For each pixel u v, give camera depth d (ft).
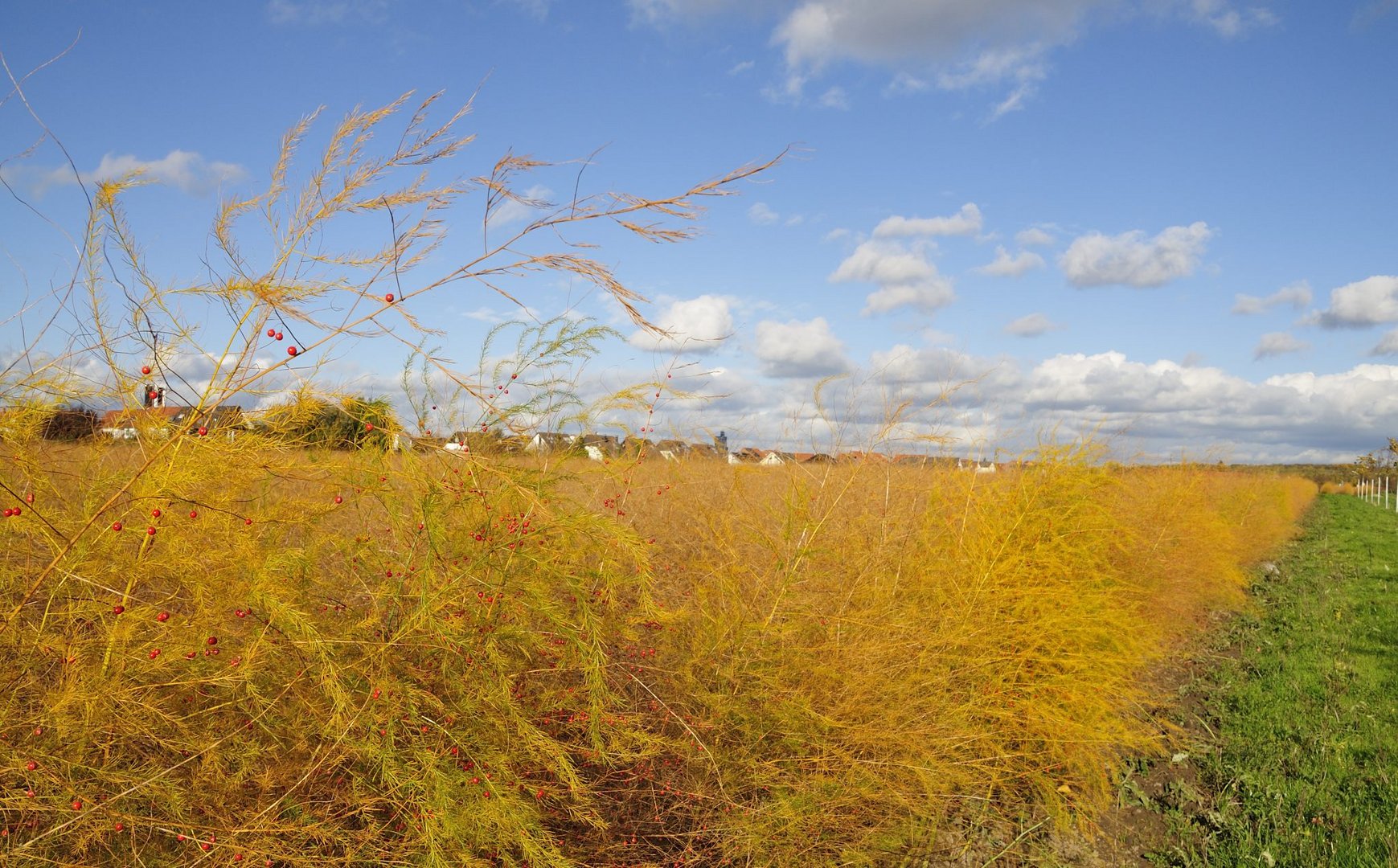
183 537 7.70
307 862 7.42
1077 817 13.78
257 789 7.95
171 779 7.32
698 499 15.21
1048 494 19.44
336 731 7.82
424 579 8.63
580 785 9.25
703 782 11.16
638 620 11.34
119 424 8.23
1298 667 23.68
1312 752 17.01
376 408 9.14
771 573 13.24
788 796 10.93
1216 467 44.60
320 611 9.12
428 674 8.95
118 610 7.03
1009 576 16.34
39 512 7.36
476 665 9.07
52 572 7.34
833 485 15.24
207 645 7.77
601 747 9.27
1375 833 13.28
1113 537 22.00
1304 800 14.67
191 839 6.98
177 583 7.99
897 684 12.69
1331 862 12.58
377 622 8.72
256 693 7.64
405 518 9.41
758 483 16.71
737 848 10.57
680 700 11.63
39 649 7.11
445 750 8.37
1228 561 32.35
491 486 10.06
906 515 17.21
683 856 10.49
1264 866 12.54
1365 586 38.04
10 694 6.97
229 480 8.19
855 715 12.05
